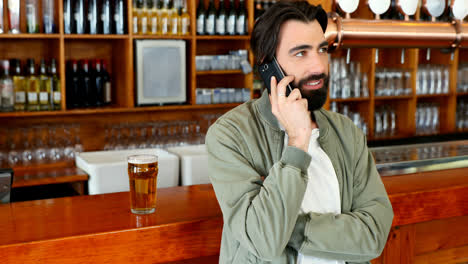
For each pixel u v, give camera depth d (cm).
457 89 466
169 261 140
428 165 211
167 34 345
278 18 120
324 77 120
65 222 139
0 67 309
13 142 313
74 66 332
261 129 125
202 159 243
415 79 433
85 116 353
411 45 216
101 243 131
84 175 289
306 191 124
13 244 121
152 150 272
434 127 453
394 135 437
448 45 223
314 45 119
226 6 370
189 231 141
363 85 414
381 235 126
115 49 354
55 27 315
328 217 121
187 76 362
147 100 338
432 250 192
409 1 215
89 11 322
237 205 115
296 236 119
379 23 210
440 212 173
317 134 130
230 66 367
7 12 305
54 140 321
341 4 209
